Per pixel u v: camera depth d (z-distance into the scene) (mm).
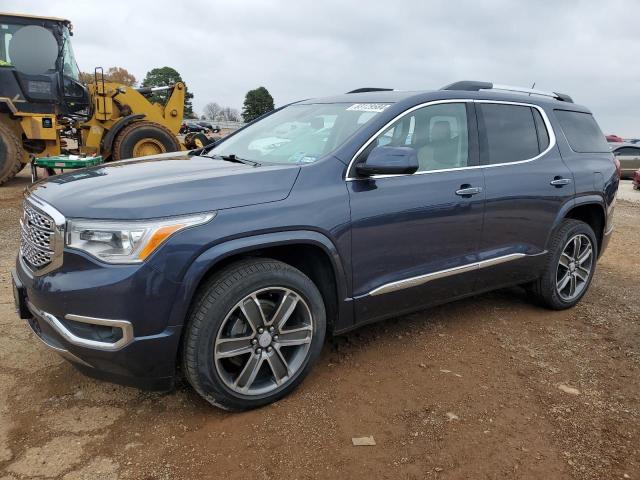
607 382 3383
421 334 4008
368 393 3127
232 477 2400
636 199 14602
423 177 3492
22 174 13242
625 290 5383
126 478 2375
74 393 3023
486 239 3883
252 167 3195
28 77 10750
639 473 2516
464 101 3896
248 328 2844
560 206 4352
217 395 2750
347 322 3285
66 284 2531
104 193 2709
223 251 2645
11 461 2451
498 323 4305
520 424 2877
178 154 4211
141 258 2492
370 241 3219
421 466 2514
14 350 3488
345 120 3557
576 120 4785
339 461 2523
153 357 2580
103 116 11875
